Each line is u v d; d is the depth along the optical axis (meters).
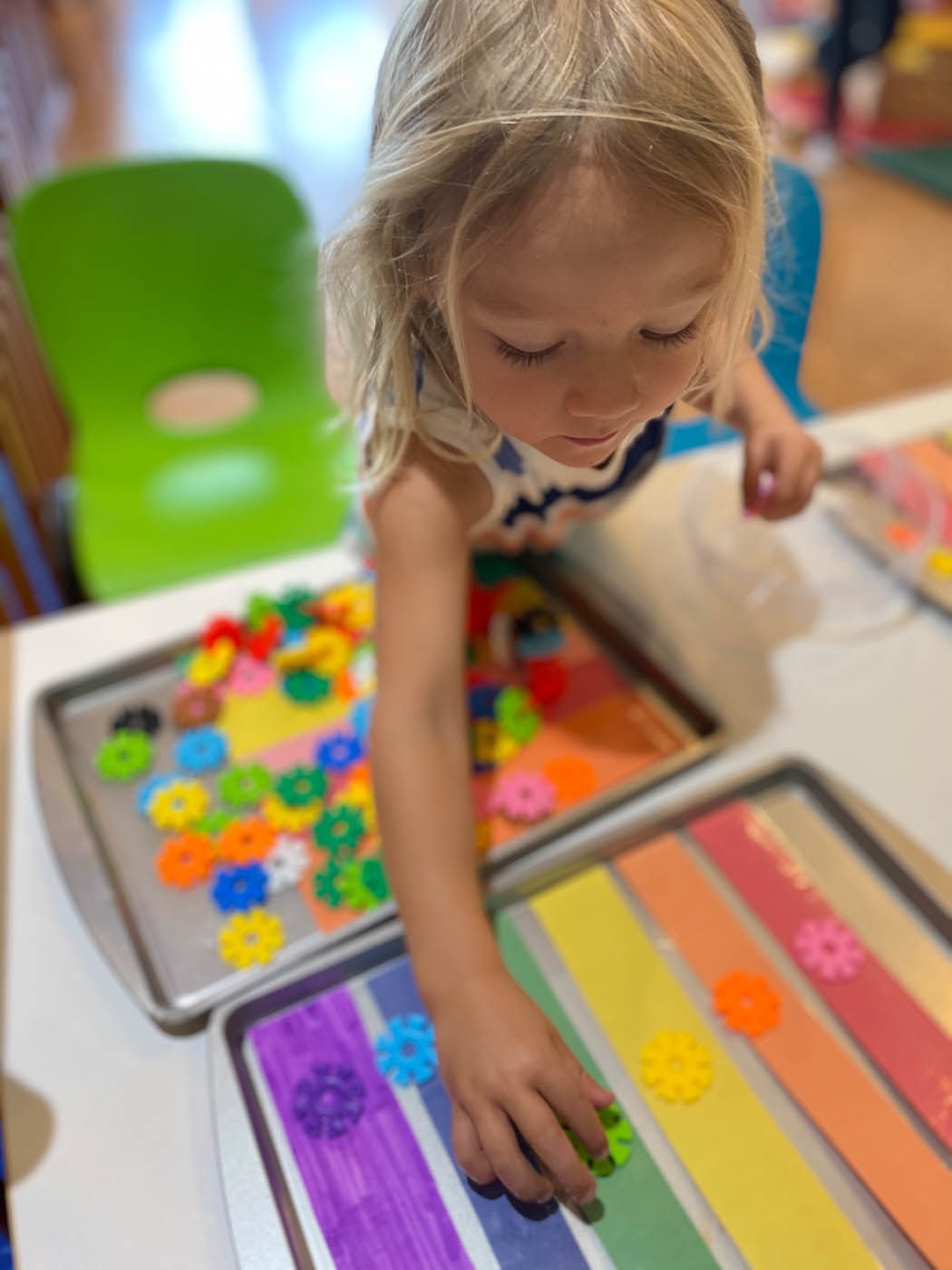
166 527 1.16
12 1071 0.48
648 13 0.33
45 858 0.58
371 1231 0.41
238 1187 0.42
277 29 4.30
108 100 3.57
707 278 0.36
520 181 0.33
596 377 0.38
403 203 0.36
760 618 0.71
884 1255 0.40
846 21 2.59
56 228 1.17
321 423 1.27
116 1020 0.50
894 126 2.87
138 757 0.62
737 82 0.35
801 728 0.62
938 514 0.78
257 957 0.51
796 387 0.91
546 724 0.63
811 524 0.79
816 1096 0.45
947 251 2.29
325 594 0.74
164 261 1.22
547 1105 0.41
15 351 1.29
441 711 0.52
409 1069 0.46
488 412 0.42
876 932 0.50
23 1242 0.42
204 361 1.29
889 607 0.71
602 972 0.49
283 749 0.63
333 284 0.43
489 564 0.76
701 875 0.53
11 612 1.20
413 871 0.47
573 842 0.57
